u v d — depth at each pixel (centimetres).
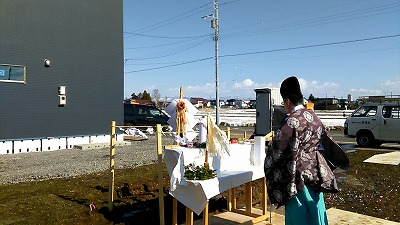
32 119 1181
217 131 399
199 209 352
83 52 1325
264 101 1507
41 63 1202
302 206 278
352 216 466
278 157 277
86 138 1337
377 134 1277
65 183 647
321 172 282
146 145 1362
